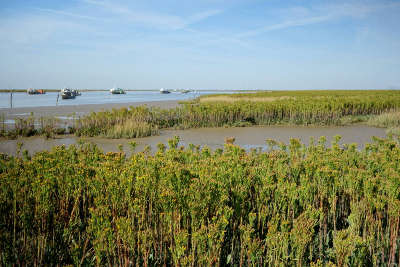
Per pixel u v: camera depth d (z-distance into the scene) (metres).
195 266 3.06
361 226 4.01
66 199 3.79
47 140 13.43
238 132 17.20
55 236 3.41
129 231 2.94
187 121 20.03
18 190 3.42
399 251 3.52
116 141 13.76
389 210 3.67
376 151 6.98
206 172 4.26
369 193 4.03
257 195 4.13
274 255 3.12
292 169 5.08
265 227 3.87
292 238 3.05
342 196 4.58
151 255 3.40
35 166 4.15
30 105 36.59
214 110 20.42
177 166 4.16
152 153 10.45
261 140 14.45
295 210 4.03
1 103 41.56
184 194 3.53
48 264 3.18
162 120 19.59
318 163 5.14
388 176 4.52
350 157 6.14
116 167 4.49
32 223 3.21
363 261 3.28
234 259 3.58
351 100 26.34
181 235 2.89
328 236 4.14
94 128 15.74
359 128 19.08
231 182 4.20
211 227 2.92
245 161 5.01
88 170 4.07
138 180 3.62
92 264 3.27
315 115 21.38
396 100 26.86
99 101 50.81
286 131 17.66
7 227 3.37
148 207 3.74
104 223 2.95
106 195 3.62
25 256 3.09
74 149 5.75
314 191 4.26
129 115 18.08
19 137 14.05
